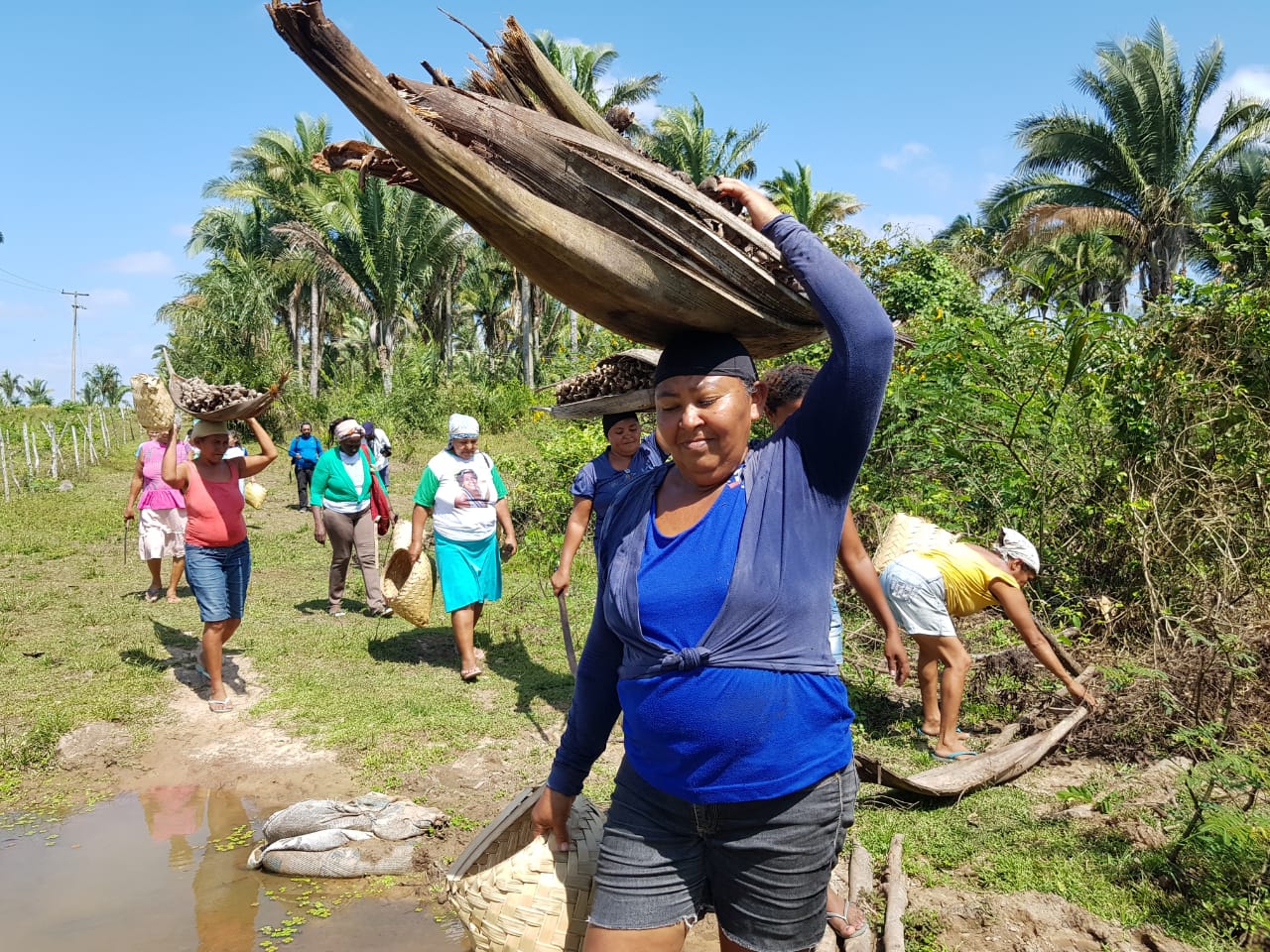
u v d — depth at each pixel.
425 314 42.97
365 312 36.34
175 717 5.77
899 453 7.24
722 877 1.95
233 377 28.92
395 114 1.62
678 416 1.93
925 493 6.98
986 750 4.87
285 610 8.59
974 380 6.80
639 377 3.91
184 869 4.04
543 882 2.39
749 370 1.95
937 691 5.15
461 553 6.42
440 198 1.84
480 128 1.82
